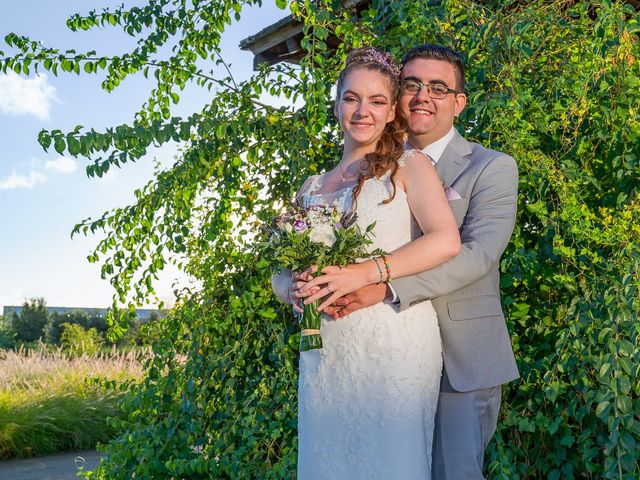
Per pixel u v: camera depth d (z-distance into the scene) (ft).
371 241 6.87
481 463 7.48
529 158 9.12
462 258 7.04
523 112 9.52
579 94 9.06
